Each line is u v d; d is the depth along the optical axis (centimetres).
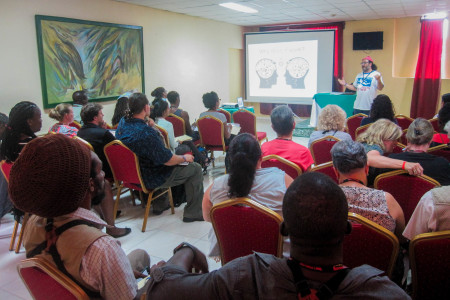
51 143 85
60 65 491
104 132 312
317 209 69
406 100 856
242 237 164
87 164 90
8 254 272
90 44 532
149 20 646
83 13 520
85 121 316
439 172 200
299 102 920
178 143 410
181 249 112
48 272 90
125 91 607
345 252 146
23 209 85
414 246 127
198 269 114
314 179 74
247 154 163
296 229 70
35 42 460
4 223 333
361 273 70
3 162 251
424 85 828
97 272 89
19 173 83
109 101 582
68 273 90
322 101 738
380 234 137
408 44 845
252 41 939
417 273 131
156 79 680
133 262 149
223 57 893
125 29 591
